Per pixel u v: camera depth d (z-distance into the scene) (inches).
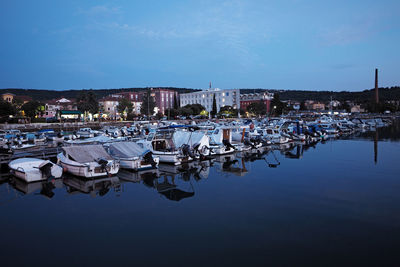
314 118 4301.2
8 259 382.0
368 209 545.3
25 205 592.4
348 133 2247.8
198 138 1093.8
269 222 488.1
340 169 901.8
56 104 4360.2
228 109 4793.3
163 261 370.3
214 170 911.7
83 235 450.6
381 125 3191.4
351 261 364.8
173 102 5600.4
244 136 1467.8
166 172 886.4
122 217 521.3
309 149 1358.3
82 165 786.8
